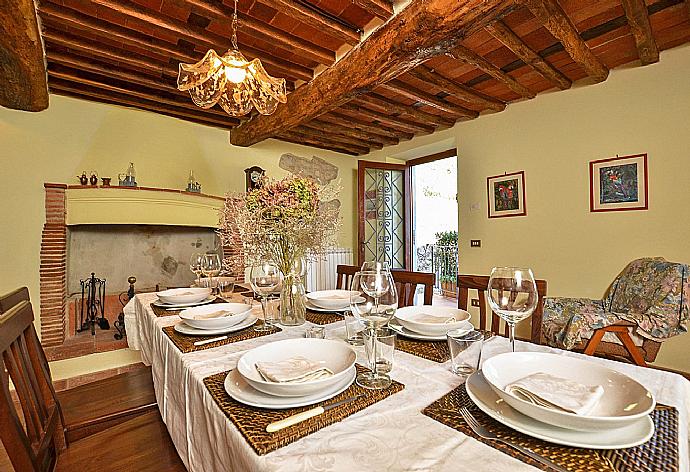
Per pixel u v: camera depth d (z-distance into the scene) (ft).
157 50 8.43
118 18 7.37
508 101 11.98
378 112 12.76
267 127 11.74
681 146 8.64
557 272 10.86
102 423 4.30
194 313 4.66
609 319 7.27
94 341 10.52
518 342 3.95
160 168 12.71
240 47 8.63
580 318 7.45
